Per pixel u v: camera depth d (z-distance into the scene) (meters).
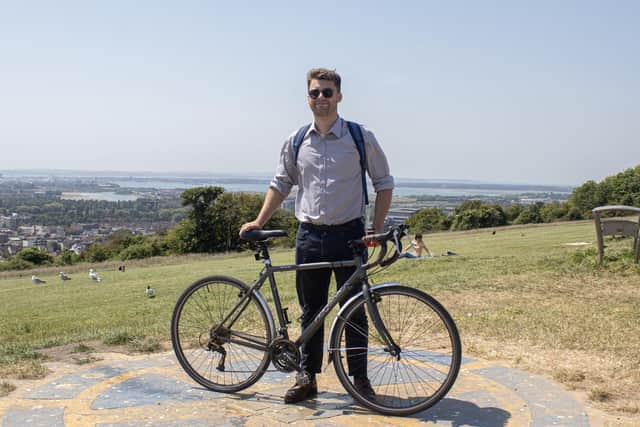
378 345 4.18
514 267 10.55
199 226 66.62
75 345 5.50
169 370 4.50
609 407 3.66
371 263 3.70
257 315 4.81
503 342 5.19
